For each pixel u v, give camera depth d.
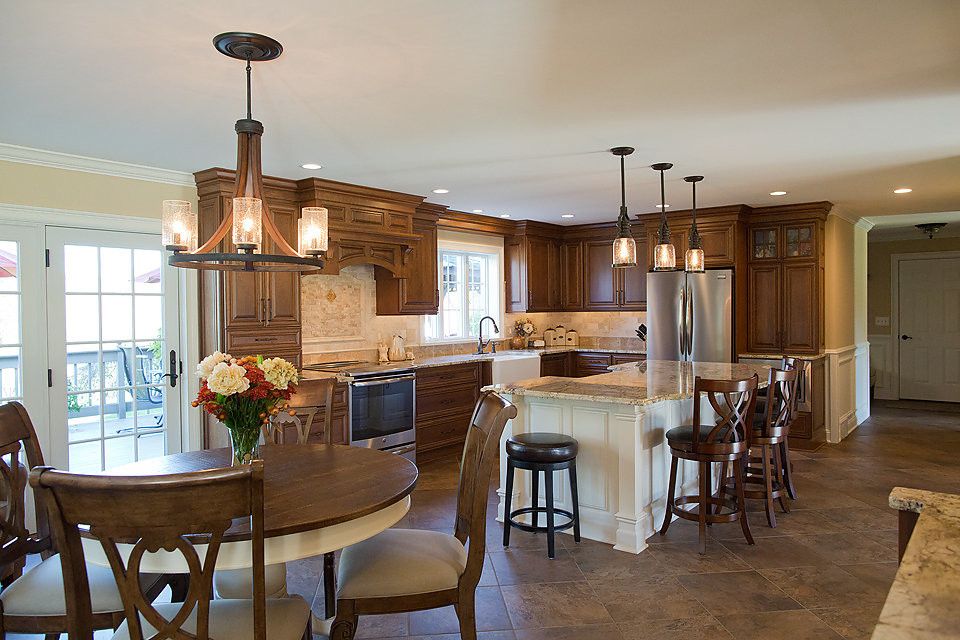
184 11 2.13
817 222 6.29
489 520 4.14
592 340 8.23
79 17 2.16
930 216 7.40
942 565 1.14
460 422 6.33
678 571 3.30
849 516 4.16
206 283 4.67
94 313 4.27
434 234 6.36
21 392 3.96
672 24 2.26
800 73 2.76
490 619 2.81
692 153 4.17
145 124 3.43
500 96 3.02
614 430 3.71
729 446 3.54
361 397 5.22
